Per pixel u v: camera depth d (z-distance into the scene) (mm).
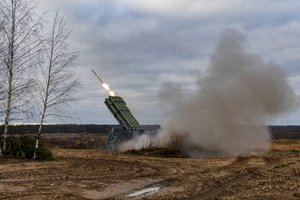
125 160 31688
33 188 15539
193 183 18859
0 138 27812
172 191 16328
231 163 29875
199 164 29406
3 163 24203
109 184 17781
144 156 36719
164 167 26906
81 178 19375
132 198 14430
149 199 14211
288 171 22641
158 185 18078
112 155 36656
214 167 27141
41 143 29094
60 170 22422
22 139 28422
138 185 17906
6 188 15305
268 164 28188
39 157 27797
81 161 29141
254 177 20766
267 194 14750
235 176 21672
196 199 14383
